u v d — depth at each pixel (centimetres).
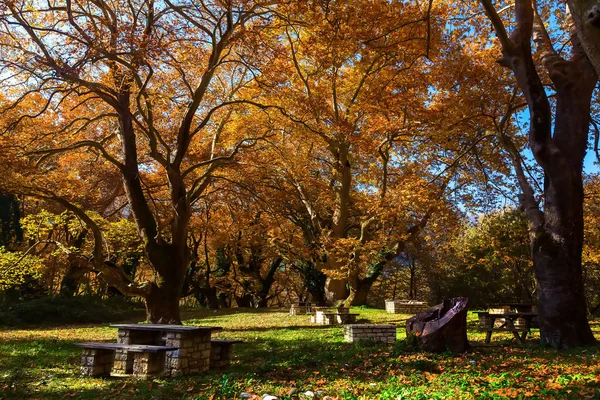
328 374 748
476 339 1263
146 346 798
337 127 1806
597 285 3250
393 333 1313
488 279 3444
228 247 3662
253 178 2184
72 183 2345
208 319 2231
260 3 1512
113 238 2383
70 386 720
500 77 1688
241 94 2344
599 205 2067
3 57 1416
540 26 1347
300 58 2411
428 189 1992
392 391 582
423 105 1948
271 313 2614
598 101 1817
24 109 1942
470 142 1892
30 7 1622
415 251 3397
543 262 1056
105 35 1370
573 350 932
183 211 1730
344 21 1491
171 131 2380
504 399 508
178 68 1591
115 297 2933
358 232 3516
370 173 2658
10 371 835
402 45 1736
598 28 431
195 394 629
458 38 1972
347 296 3022
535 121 1102
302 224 3184
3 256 1938
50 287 2878
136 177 1781
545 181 1135
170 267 1689
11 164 1520
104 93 1541
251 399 562
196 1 1655
